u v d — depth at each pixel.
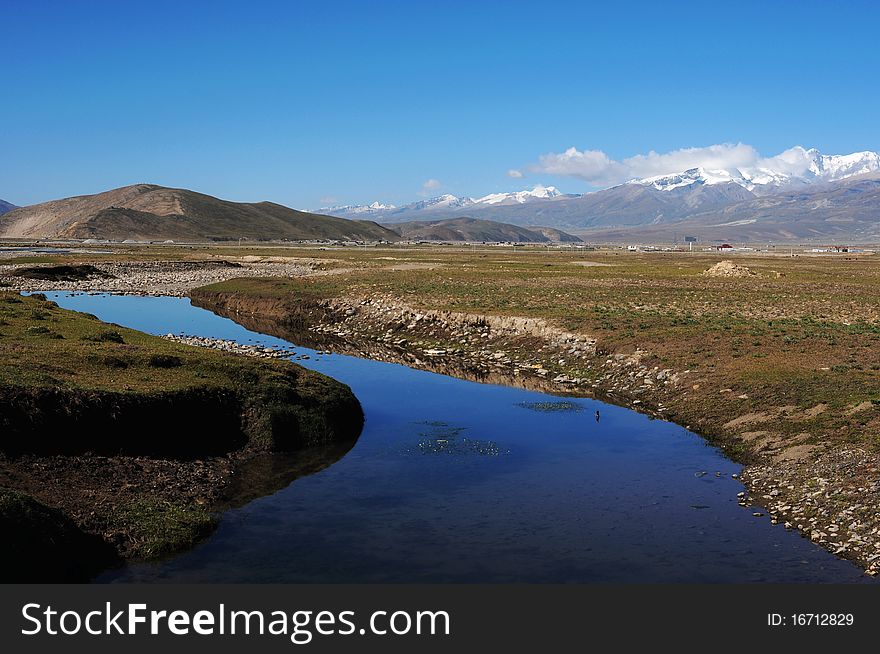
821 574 21.06
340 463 31.95
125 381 33.03
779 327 59.22
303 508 26.42
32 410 27.52
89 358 36.16
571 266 152.50
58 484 25.12
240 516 25.66
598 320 62.66
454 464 31.84
